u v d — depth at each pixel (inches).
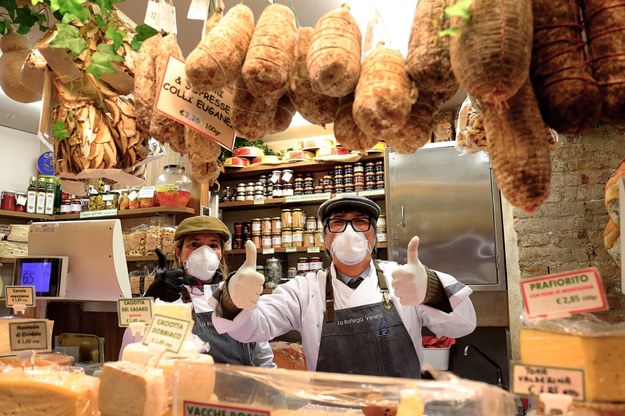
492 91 26.3
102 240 73.9
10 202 147.7
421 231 128.3
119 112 62.1
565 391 27.8
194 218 86.2
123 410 35.4
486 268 122.8
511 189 28.2
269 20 40.5
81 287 75.8
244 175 157.8
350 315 76.1
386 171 133.2
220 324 58.9
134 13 95.8
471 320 68.5
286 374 32.6
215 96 50.9
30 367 43.5
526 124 28.4
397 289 52.1
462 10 26.8
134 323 45.2
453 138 137.1
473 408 27.9
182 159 136.0
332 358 74.3
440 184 129.1
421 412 28.9
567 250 83.4
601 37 29.6
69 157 62.2
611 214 53.9
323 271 84.0
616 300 79.0
